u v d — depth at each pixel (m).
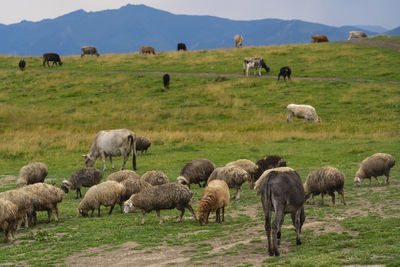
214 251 8.98
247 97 42.09
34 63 60.59
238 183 14.07
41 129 33.91
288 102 39.56
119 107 41.16
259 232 10.40
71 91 47.31
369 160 15.86
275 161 16.38
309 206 13.38
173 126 34.47
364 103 37.72
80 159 24.75
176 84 47.53
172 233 10.91
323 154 22.88
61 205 15.52
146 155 25.30
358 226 9.62
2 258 9.61
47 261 9.22
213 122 36.00
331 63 50.88
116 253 9.47
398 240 8.12
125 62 58.75
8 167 23.16
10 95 46.44
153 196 11.93
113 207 13.86
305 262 7.15
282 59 54.59
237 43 67.19
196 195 15.73
